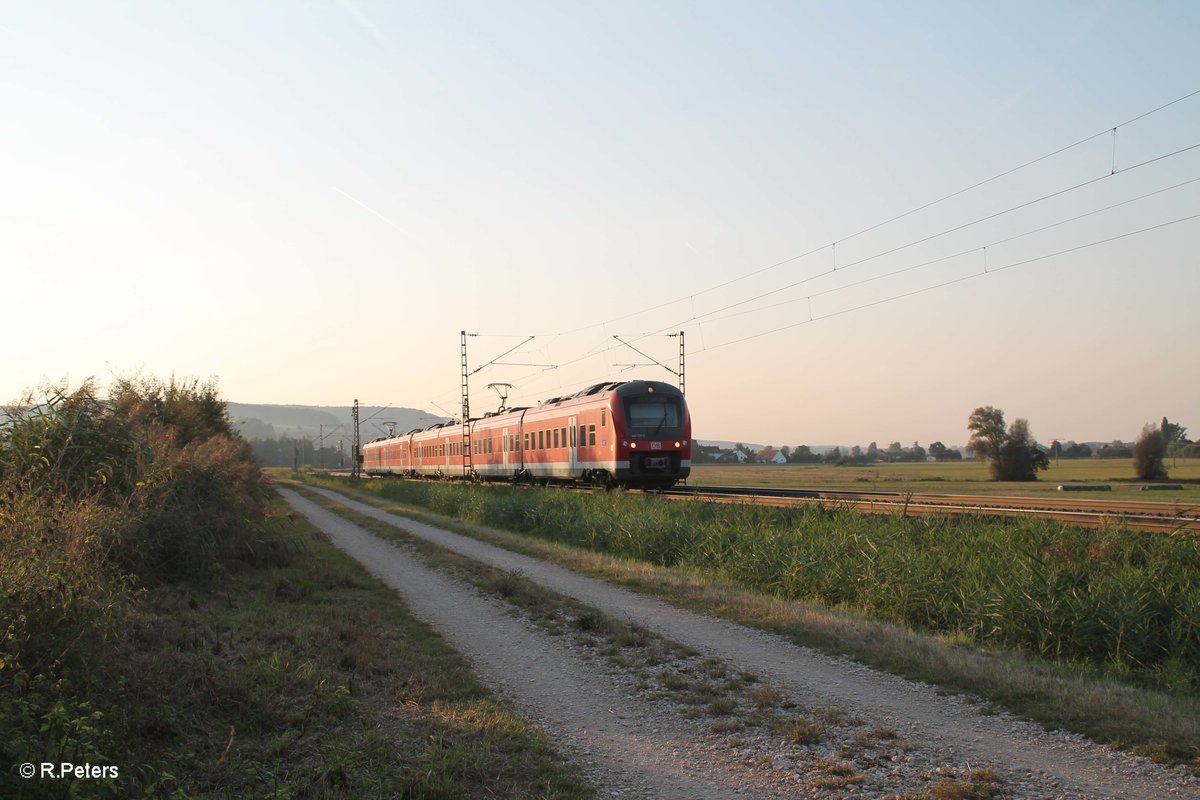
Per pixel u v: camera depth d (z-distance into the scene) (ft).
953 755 20.47
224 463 59.98
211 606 37.32
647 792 18.71
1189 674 29.07
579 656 31.37
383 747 20.76
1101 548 40.91
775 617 36.76
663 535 60.39
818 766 19.93
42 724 17.30
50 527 26.48
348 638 32.71
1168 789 18.24
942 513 53.36
